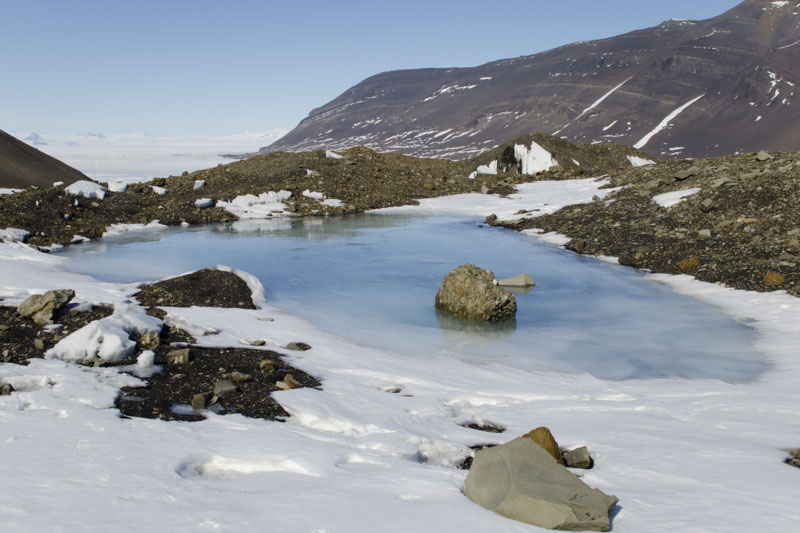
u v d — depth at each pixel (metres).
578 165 34.78
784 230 13.66
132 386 6.34
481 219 22.02
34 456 4.11
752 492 3.67
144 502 3.41
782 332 8.97
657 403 6.30
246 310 10.28
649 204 18.59
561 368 7.98
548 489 3.53
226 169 29.52
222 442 4.71
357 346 8.59
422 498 3.62
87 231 18.97
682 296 11.57
